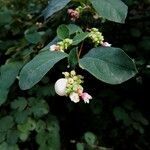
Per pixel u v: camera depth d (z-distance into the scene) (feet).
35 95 0.89
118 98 1.05
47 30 0.85
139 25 1.12
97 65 0.44
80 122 1.12
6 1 1.21
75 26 0.54
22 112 0.84
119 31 1.05
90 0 0.52
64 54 0.45
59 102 1.05
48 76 0.91
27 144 0.97
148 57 1.08
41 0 1.10
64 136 1.14
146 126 1.19
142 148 1.18
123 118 1.01
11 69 0.68
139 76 0.99
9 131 0.84
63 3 0.55
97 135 1.11
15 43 1.00
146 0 1.13
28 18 1.05
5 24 1.03
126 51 1.06
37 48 0.78
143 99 1.10
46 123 0.89
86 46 0.59
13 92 0.89
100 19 0.72
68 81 0.45
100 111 1.03
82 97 0.46
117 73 0.43
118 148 1.15
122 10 0.51
